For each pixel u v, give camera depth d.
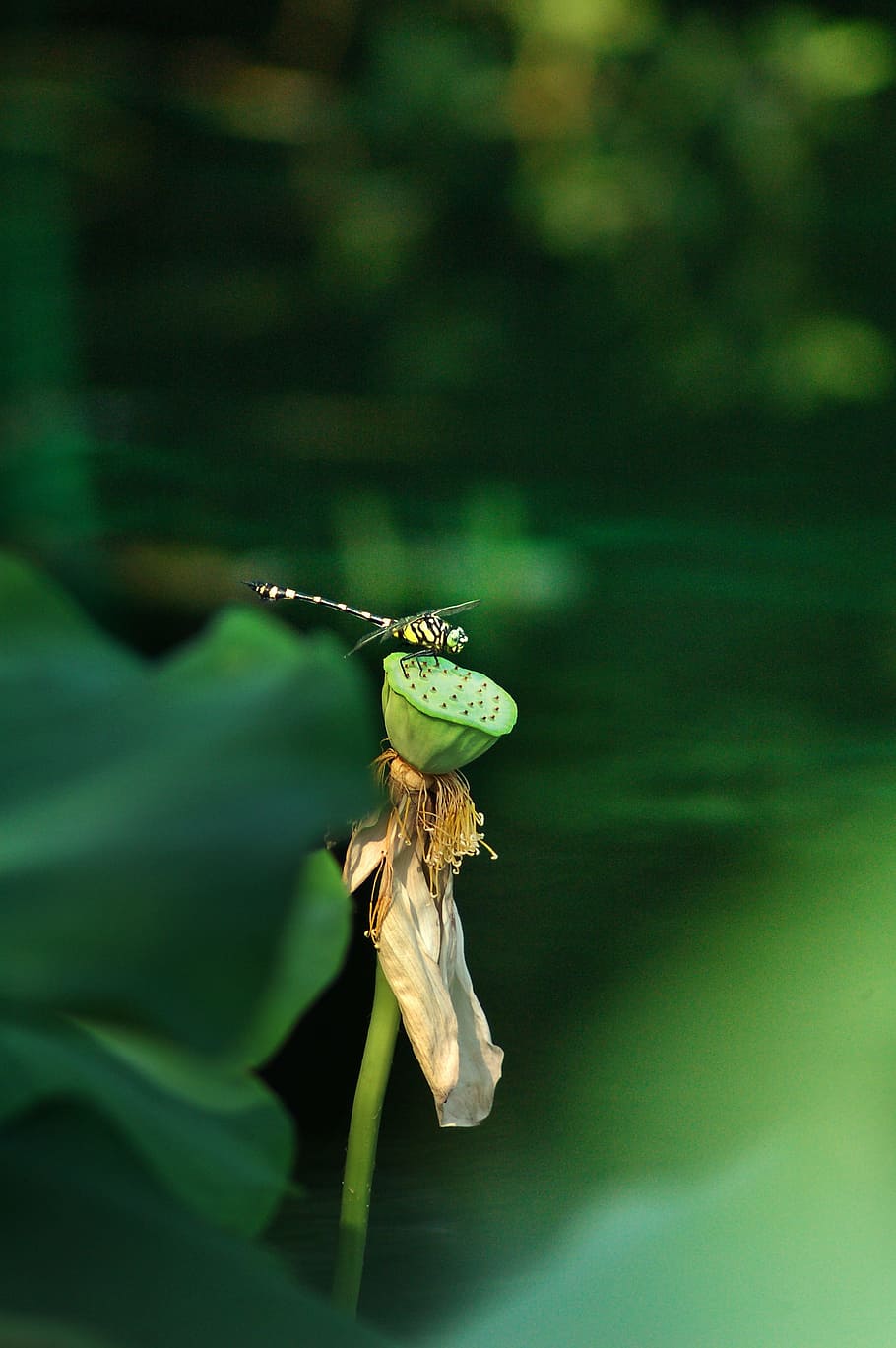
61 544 7.50
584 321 17.36
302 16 19.56
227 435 12.97
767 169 17.34
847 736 4.68
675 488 11.62
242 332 17.25
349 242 17.83
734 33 17.77
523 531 9.02
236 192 18.58
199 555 7.75
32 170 17.55
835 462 13.41
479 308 17.48
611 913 2.68
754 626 6.82
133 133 18.66
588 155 17.53
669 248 17.31
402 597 7.14
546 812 3.69
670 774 4.13
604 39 17.34
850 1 18.14
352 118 18.67
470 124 17.95
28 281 16.22
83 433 12.02
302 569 7.62
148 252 18.25
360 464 11.84
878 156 17.81
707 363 16.56
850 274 17.56
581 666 5.94
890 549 9.03
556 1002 2.30
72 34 18.91
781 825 3.52
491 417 14.95
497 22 18.17
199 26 19.47
